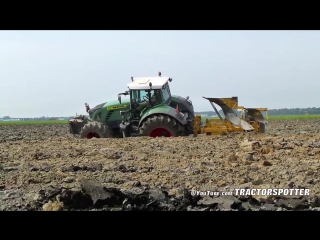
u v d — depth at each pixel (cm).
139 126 1645
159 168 999
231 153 1166
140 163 1055
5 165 1071
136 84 1666
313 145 1317
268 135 1549
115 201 720
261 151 1195
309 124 2903
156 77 1750
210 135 1573
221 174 926
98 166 1010
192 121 1670
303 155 1148
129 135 1677
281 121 3400
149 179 887
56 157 1181
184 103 1800
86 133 1709
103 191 724
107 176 920
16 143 1555
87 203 716
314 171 946
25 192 802
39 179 893
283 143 1343
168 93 1766
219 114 1600
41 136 2353
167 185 843
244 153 1154
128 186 830
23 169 1013
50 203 707
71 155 1199
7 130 3098
